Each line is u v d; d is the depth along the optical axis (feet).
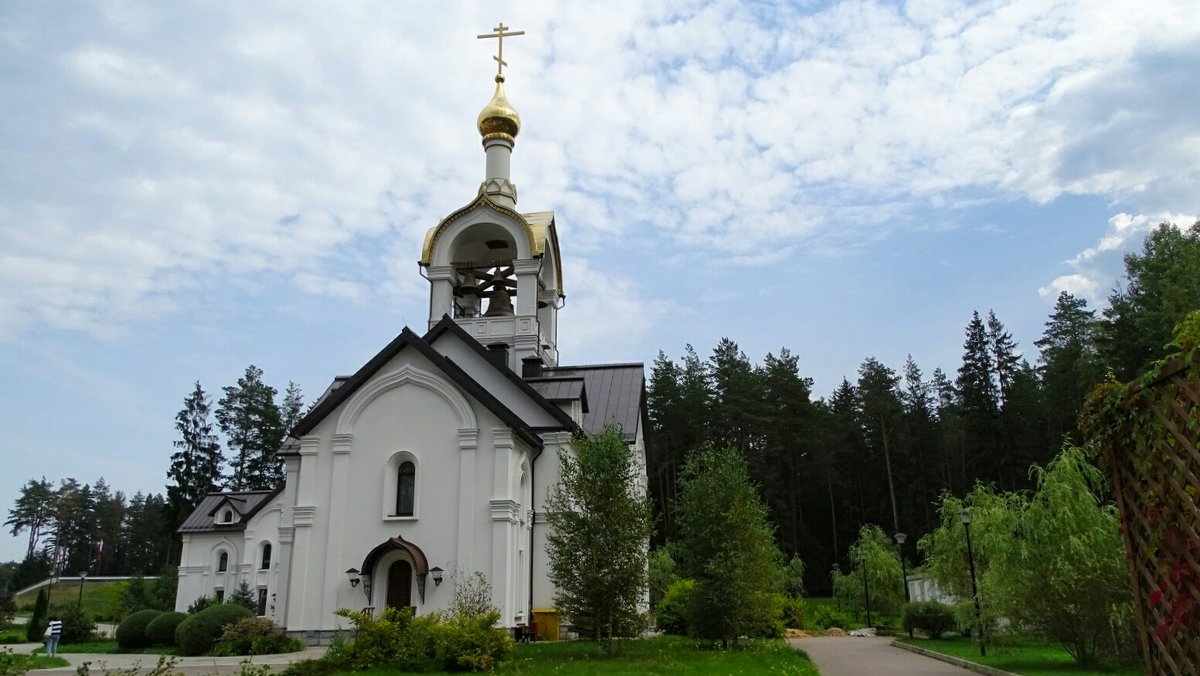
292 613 89.20
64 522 394.32
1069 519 64.44
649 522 80.38
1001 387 218.79
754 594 83.25
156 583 205.57
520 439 97.09
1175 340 20.48
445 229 122.01
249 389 278.67
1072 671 61.82
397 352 95.61
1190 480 19.90
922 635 112.37
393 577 89.56
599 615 76.02
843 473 244.83
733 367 248.32
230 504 180.04
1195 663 20.29
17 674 57.77
